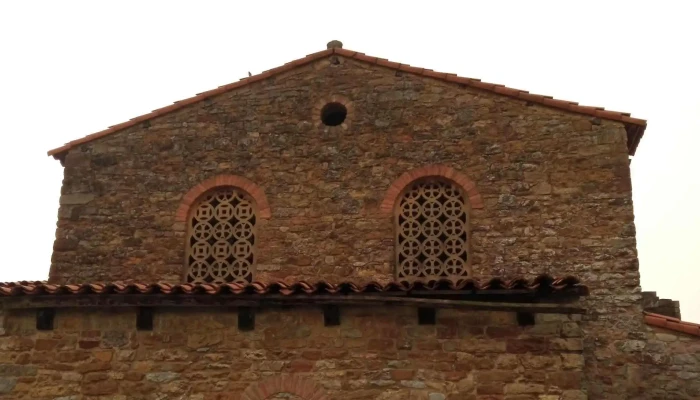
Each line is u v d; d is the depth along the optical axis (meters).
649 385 10.31
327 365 8.62
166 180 12.56
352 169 12.30
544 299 8.43
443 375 8.43
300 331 8.79
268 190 12.34
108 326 8.95
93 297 8.80
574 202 11.48
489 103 12.37
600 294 10.88
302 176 12.38
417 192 12.12
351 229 11.91
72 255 12.11
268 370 8.67
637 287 10.80
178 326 8.91
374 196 12.07
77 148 12.86
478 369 8.40
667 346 10.45
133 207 12.41
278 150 12.59
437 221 11.88
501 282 8.27
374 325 8.72
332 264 11.73
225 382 8.67
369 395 8.45
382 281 11.45
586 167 11.64
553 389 8.20
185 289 8.68
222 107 13.02
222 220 12.33
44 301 8.84
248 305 8.80
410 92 12.70
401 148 12.33
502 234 11.51
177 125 12.93
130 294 8.74
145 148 12.80
